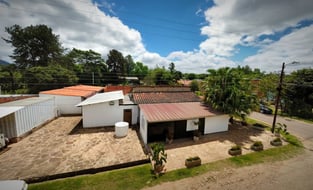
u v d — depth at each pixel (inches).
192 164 326.0
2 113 379.6
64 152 366.3
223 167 327.3
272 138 504.1
